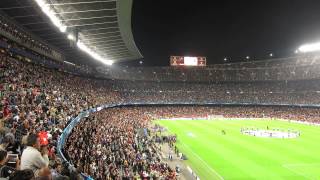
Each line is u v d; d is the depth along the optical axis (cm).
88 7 4169
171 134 7144
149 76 13675
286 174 3978
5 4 3881
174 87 13650
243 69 14612
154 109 12325
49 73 6769
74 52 7906
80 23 4941
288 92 13200
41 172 686
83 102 6103
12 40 4794
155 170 3644
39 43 5966
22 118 2488
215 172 4088
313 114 11394
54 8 4106
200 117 11600
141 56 8981
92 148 3622
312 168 4262
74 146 3247
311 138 6875
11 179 581
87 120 5316
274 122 10331
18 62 5338
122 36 5972
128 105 12125
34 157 884
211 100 13112
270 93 13425
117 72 12888
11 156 1064
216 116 11775
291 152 5319
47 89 4944
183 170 4159
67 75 8644
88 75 10506
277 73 13950
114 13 4509
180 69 14300
